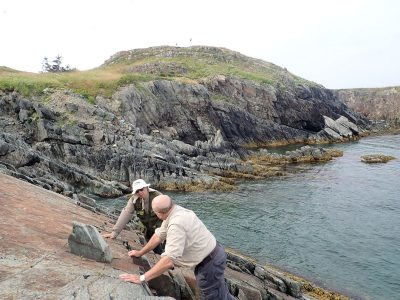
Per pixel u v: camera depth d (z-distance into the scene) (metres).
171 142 53.41
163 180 41.19
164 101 70.81
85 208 12.37
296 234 27.50
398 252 24.36
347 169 51.28
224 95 85.19
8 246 5.84
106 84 66.31
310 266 22.42
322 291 18.94
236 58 118.94
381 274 21.47
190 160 47.91
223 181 43.16
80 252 6.23
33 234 6.71
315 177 46.41
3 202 8.17
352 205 34.72
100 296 4.88
